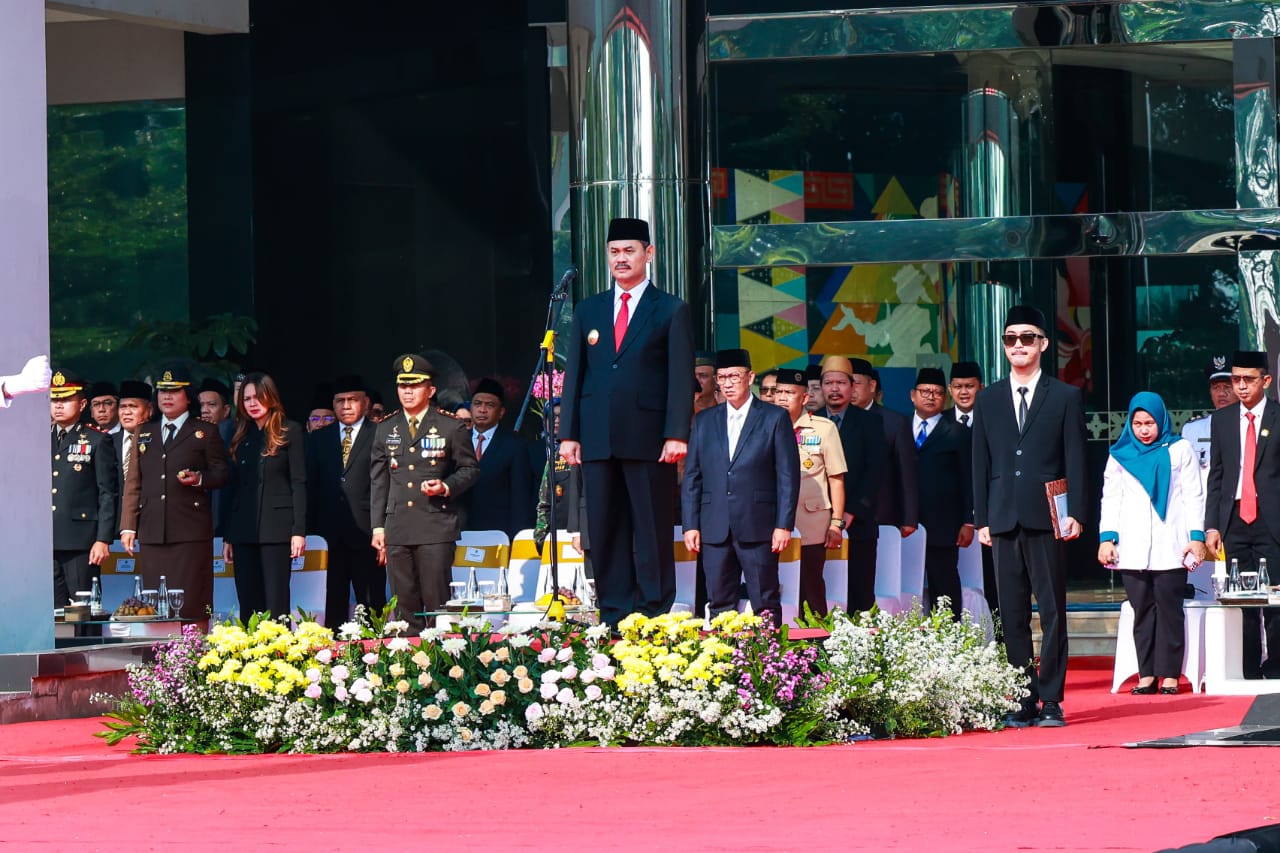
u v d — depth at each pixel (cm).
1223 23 2231
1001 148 2347
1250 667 1548
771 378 1655
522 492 1808
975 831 656
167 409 1681
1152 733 1138
